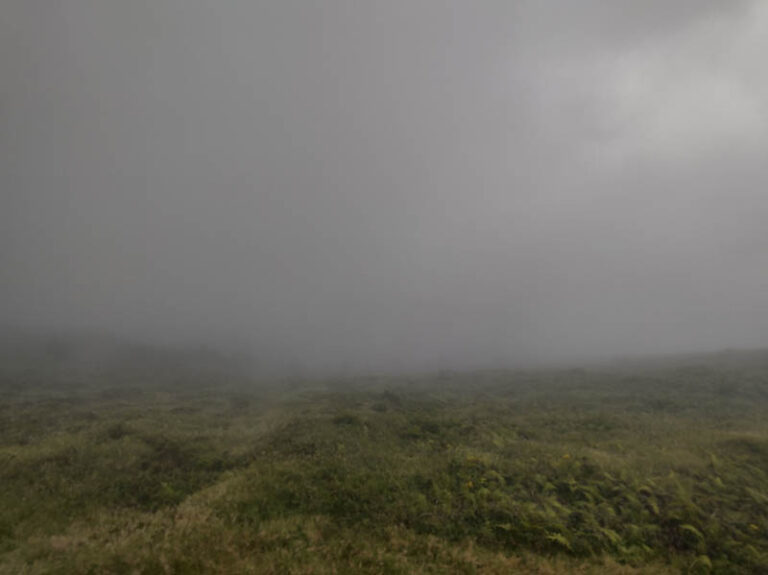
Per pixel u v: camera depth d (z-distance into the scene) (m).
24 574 7.25
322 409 23.20
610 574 8.15
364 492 10.86
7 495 10.48
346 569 7.96
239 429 19.22
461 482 11.45
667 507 10.17
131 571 7.41
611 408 23.73
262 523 9.44
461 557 8.55
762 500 10.20
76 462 12.73
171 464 13.26
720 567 8.41
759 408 22.83
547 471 11.95
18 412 21.73
